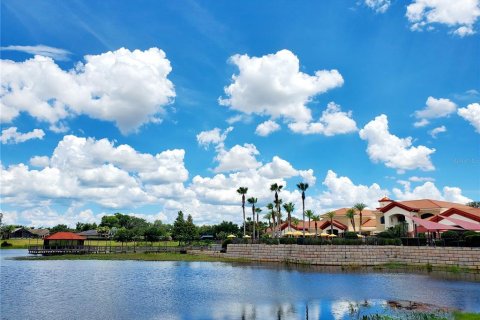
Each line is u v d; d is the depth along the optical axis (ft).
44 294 151.43
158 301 134.72
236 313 114.83
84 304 130.62
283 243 273.75
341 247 235.40
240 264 263.29
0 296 147.23
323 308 119.34
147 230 532.73
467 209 276.82
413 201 313.12
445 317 103.65
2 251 441.68
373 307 118.83
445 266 205.67
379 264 225.35
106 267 257.96
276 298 136.67
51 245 362.94
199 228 625.82
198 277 199.31
